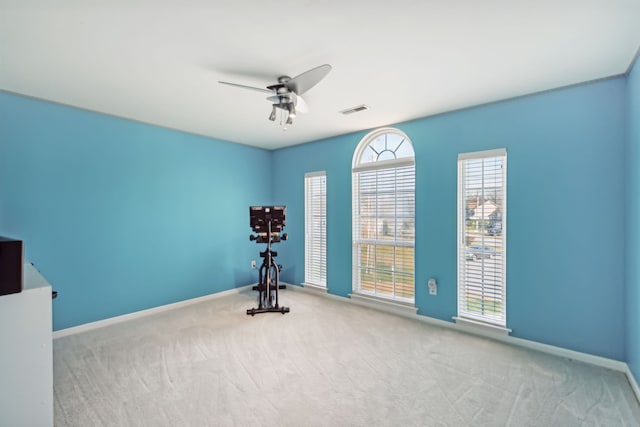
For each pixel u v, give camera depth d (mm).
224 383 2277
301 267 4934
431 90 2736
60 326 3123
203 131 4145
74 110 3184
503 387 2221
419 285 3576
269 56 2143
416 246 3592
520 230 2883
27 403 1432
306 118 3541
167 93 2795
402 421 1872
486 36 1896
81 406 2002
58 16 1665
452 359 2641
